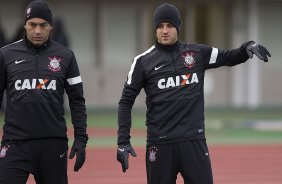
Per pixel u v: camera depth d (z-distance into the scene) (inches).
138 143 1825.8
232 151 1689.2
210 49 788.6
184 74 776.3
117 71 3107.8
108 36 3102.9
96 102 3095.5
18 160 748.6
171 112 770.2
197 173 768.3
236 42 3129.9
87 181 1269.7
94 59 3097.9
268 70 3206.2
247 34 3134.8
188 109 770.2
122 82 3112.7
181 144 768.3
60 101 759.1
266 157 1590.8
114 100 3107.8
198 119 773.9
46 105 748.6
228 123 2397.9
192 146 768.3
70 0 3034.0
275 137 2000.5
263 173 1375.5
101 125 2311.8
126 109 786.2
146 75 778.8
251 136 2022.6
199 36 3144.7
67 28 3070.9
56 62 758.5
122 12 3105.3
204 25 3142.2
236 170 1408.7
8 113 756.6
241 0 3083.2
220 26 3152.1
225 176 1338.6
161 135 772.0
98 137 1972.2
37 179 768.3
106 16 3093.0
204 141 776.3
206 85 3139.8
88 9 3080.7
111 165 1454.2
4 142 754.8
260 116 2689.5
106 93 3105.3
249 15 3120.1
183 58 779.4
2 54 760.3
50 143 753.0
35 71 752.3
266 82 3211.1
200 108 778.2
